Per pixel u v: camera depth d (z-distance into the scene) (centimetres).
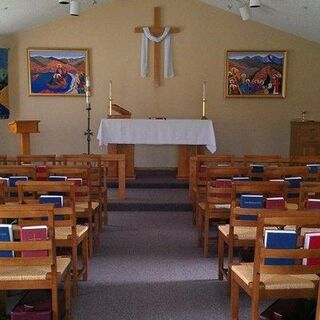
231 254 296
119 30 763
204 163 495
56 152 781
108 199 555
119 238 436
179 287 318
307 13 643
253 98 778
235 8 734
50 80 767
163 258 379
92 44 765
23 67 762
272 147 786
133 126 632
